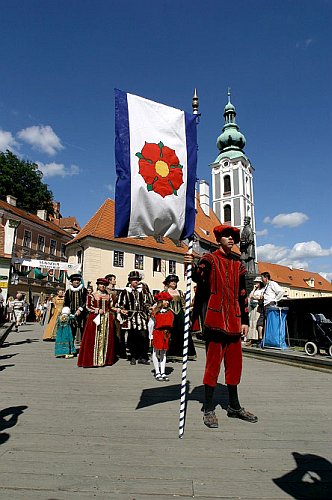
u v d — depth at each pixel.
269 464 2.61
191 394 4.80
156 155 4.00
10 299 23.16
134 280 7.64
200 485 2.28
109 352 7.32
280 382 5.76
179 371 6.84
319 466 2.58
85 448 2.87
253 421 3.62
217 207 62.81
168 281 8.45
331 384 5.61
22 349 9.95
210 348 3.71
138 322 7.41
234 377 3.79
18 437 3.10
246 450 2.87
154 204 3.90
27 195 45.97
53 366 7.08
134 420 3.62
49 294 42.09
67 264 21.67
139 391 4.94
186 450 2.86
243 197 61.22
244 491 2.22
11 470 2.46
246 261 16.91
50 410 3.94
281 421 3.66
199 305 3.94
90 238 32.75
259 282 10.26
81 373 6.33
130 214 3.80
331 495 2.18
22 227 40.25
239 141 64.94
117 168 3.84
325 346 7.50
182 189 4.10
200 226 47.78
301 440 3.11
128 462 2.62
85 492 2.17
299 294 81.12
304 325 9.33
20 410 3.93
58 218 64.38
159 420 3.63
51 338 12.59
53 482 2.29
